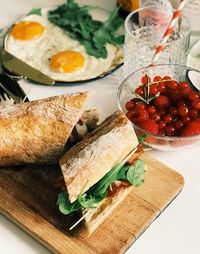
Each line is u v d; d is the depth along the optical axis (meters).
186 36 0.57
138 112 0.51
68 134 0.48
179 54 0.58
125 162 0.47
